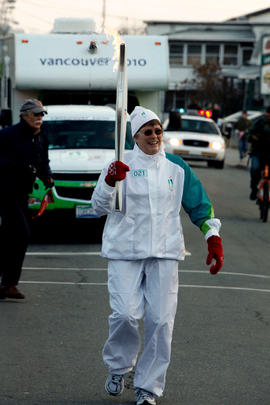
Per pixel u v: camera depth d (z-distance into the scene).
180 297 11.84
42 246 16.81
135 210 6.89
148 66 24.19
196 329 9.92
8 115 20.94
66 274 13.53
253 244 17.47
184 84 92.62
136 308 6.88
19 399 7.19
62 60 23.55
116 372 7.06
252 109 77.06
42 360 8.45
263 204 21.25
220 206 24.77
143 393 6.93
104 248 7.00
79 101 24.58
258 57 90.00
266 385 7.77
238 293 12.27
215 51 98.31
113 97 24.53
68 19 25.00
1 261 11.34
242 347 9.15
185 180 7.05
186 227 20.55
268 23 97.25
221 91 86.00
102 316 10.49
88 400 7.19
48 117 19.20
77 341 9.22
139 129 6.92
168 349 6.97
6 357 8.54
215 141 39.53
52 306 11.02
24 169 11.16
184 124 40.84
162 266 6.93
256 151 21.88
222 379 7.93
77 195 17.05
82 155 17.59
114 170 6.61
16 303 11.18
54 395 7.32
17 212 11.14
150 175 6.93
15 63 23.47
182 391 7.51
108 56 23.67
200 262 15.09
